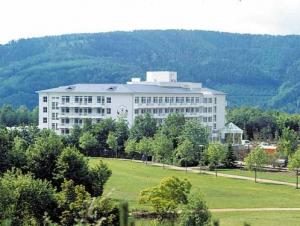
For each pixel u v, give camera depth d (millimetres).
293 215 112750
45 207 81062
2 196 74062
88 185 102688
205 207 75625
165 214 96062
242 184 161500
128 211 26078
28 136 191250
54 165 103500
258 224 100375
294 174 188125
